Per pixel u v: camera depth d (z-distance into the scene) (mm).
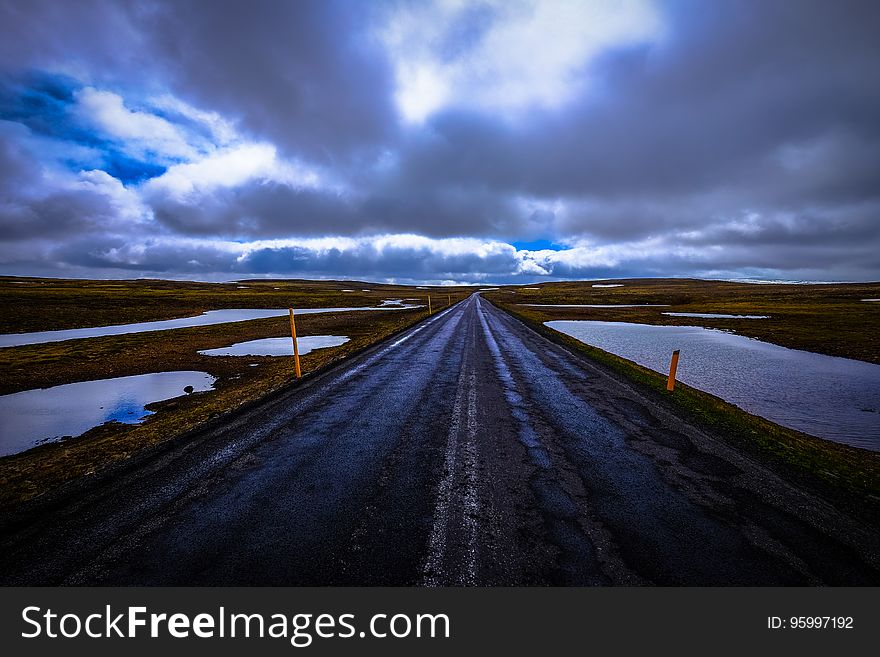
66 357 17078
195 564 3297
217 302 62344
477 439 6215
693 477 4930
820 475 5051
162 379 12852
